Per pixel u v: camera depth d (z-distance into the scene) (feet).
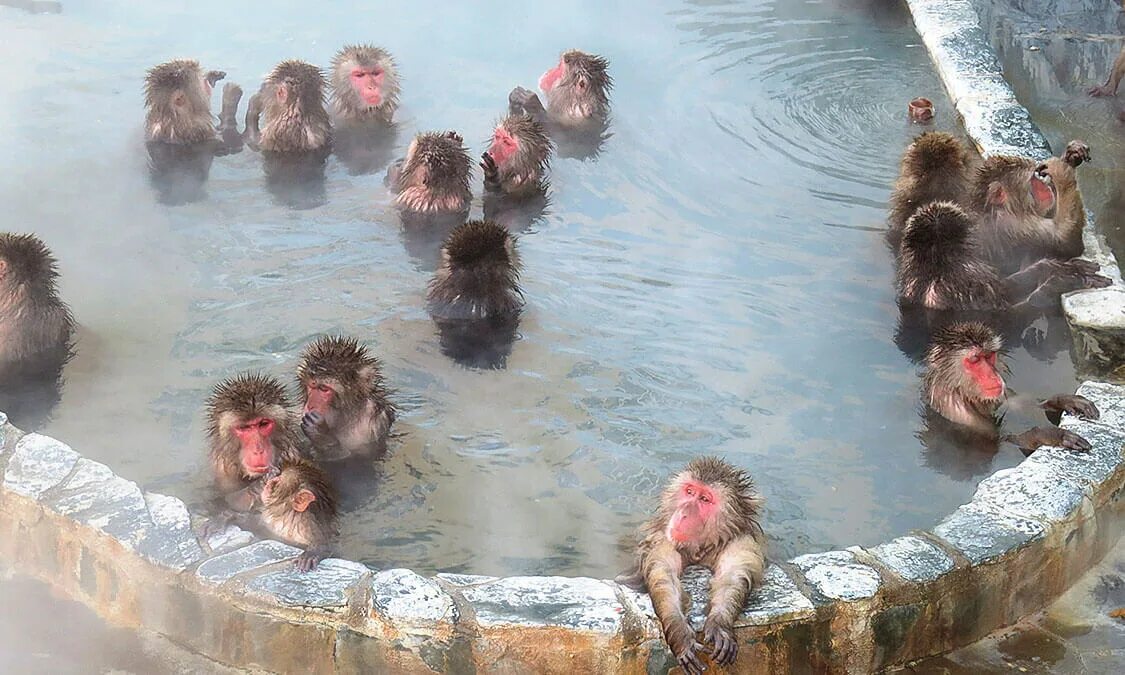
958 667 18.67
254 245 29.14
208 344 25.27
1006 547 19.19
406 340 25.72
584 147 34.50
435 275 27.48
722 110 36.50
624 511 21.02
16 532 19.93
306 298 27.09
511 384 24.39
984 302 27.02
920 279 27.27
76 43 39.75
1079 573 20.51
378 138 34.81
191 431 22.63
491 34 41.91
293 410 22.74
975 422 23.29
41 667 17.89
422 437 22.80
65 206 30.32
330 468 21.99
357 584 18.02
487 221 29.66
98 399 23.45
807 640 17.92
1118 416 22.62
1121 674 18.47
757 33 41.86
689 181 32.71
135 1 43.91
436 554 19.94
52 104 35.53
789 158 33.83
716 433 23.04
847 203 31.63
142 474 21.43
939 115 35.96
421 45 40.68
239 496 20.71
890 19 42.75
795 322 26.73
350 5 44.19
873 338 26.20
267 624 17.84
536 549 20.07
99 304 26.43
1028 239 28.73
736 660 17.58
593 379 24.61
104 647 18.39
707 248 29.55
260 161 33.37
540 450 22.53
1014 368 25.31
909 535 19.54
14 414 22.93
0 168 31.91
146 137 34.04
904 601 18.40
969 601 18.93
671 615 17.24
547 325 26.37
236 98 34.68
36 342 24.63
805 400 24.07
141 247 28.73
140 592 18.72
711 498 18.39
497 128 32.22
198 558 18.58
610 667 17.42
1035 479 20.81
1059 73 39.34
